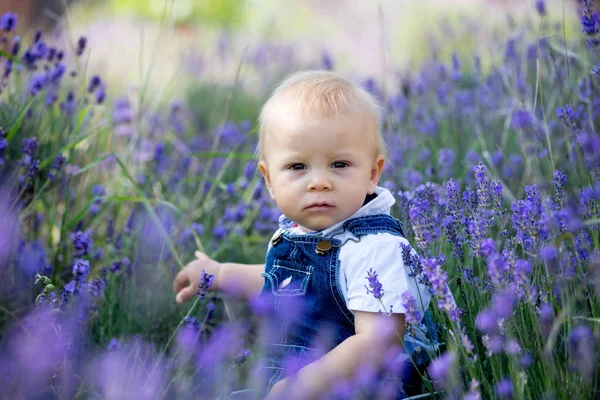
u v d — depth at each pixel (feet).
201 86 22.79
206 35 33.04
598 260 6.83
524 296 6.57
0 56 11.94
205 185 13.88
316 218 7.83
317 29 38.09
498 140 13.83
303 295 8.07
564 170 10.69
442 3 33.27
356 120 7.85
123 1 36.88
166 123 16.25
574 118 9.12
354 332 7.94
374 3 37.63
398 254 7.64
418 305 7.60
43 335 7.18
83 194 12.62
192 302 10.29
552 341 6.30
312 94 7.93
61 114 12.36
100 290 8.98
